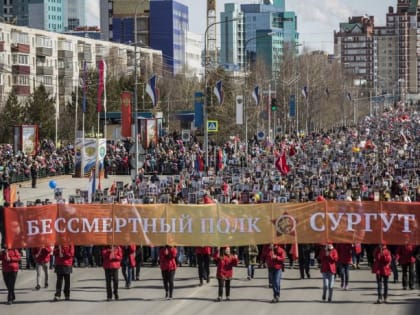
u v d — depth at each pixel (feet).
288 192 193.57
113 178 333.62
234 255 126.00
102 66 300.61
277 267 120.98
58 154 370.32
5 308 119.44
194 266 157.69
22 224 127.85
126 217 131.54
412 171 279.69
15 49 543.39
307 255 141.79
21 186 297.33
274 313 113.60
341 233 130.93
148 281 141.18
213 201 167.53
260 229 132.36
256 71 572.92
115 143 398.62
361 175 257.75
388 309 116.16
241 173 269.85
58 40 593.42
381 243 123.65
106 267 123.44
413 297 125.39
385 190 193.47
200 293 129.39
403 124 654.12
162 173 342.03
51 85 587.27
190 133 410.72
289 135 493.77
